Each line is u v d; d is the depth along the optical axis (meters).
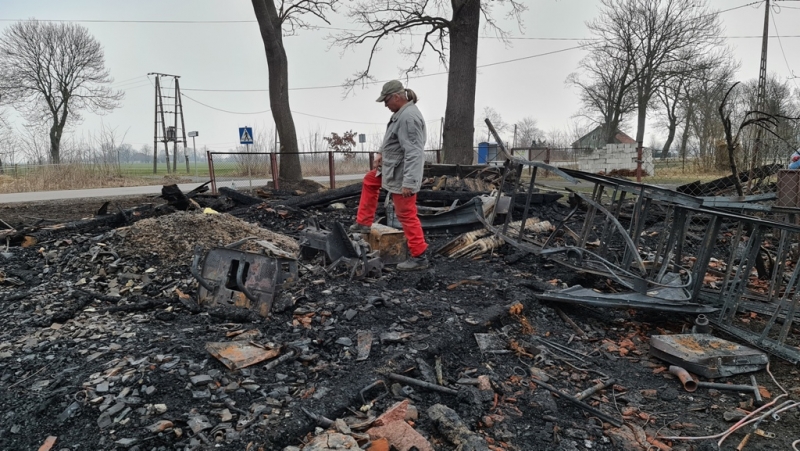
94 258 5.36
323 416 2.73
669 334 4.32
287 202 9.34
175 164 37.50
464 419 2.90
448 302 4.52
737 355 3.63
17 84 32.72
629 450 2.78
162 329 3.80
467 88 15.05
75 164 20.72
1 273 5.13
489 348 3.74
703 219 8.74
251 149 25.62
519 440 2.80
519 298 4.55
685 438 2.90
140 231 5.89
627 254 5.12
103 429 2.55
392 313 4.11
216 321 3.95
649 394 3.39
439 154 16.95
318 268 5.10
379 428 2.61
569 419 3.05
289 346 3.46
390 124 5.04
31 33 32.62
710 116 26.86
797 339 4.23
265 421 2.65
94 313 4.18
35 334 3.73
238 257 4.23
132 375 2.99
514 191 5.89
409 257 5.66
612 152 21.98
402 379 3.15
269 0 16.80
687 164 22.31
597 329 4.43
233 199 10.03
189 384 2.95
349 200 9.70
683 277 4.86
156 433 2.52
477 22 14.94
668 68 29.95
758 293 5.05
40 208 11.13
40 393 2.87
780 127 13.23
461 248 6.38
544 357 3.75
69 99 34.75
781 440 2.92
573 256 5.36
